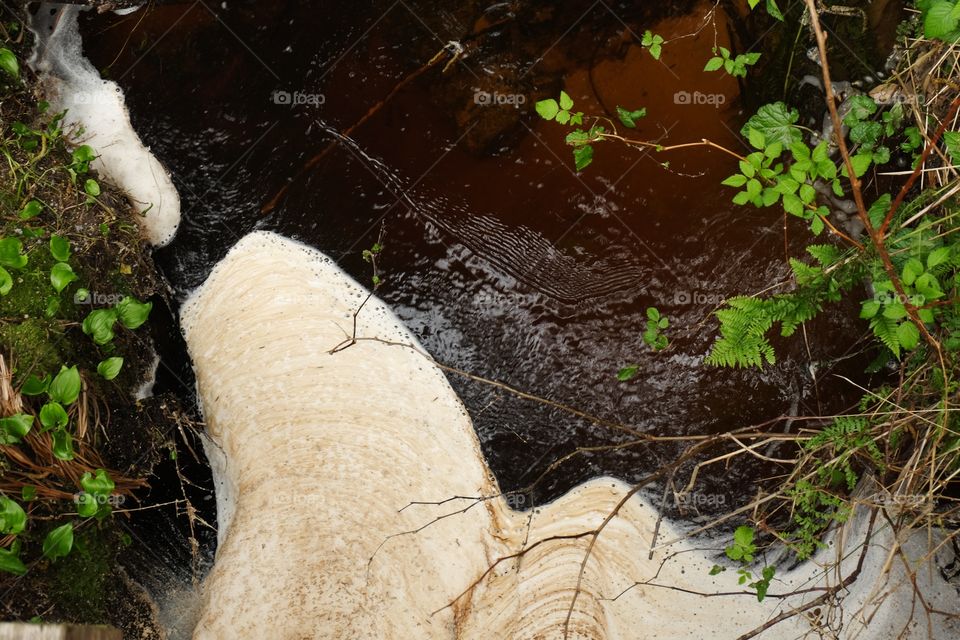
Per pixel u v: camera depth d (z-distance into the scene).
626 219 2.86
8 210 2.72
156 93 2.90
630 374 2.78
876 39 2.82
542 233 2.87
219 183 2.89
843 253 2.63
